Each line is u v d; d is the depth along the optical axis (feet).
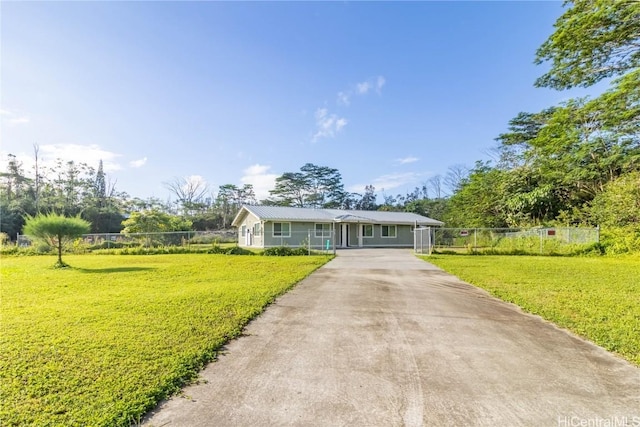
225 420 7.49
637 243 46.73
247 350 11.84
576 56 51.16
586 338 13.05
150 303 18.39
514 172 80.79
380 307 18.19
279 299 20.06
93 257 53.26
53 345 11.79
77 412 7.65
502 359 11.03
